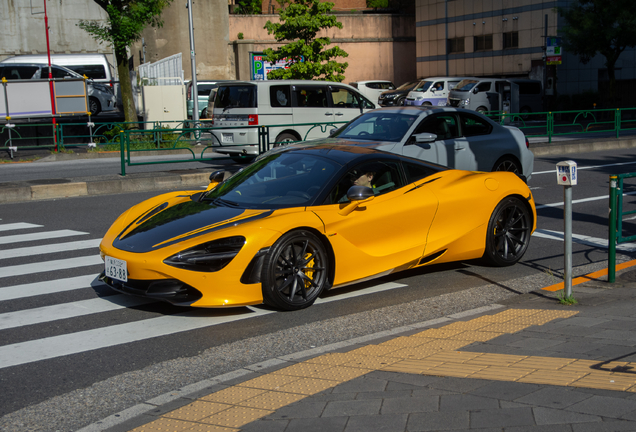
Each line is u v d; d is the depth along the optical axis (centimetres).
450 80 3278
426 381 338
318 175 552
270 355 427
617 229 580
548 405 296
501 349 393
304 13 2678
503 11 3944
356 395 324
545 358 369
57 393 370
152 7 2252
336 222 520
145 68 3094
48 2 3362
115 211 991
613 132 2444
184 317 504
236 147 1511
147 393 369
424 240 581
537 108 3328
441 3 4388
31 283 604
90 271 648
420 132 922
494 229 629
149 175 1310
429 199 582
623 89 3819
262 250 480
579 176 1332
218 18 4116
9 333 471
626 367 345
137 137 1998
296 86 1554
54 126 1933
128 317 505
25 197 1107
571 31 3028
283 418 301
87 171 1508
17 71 2470
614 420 277
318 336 461
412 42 4694
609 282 575
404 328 469
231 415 310
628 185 1193
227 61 4188
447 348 402
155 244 488
